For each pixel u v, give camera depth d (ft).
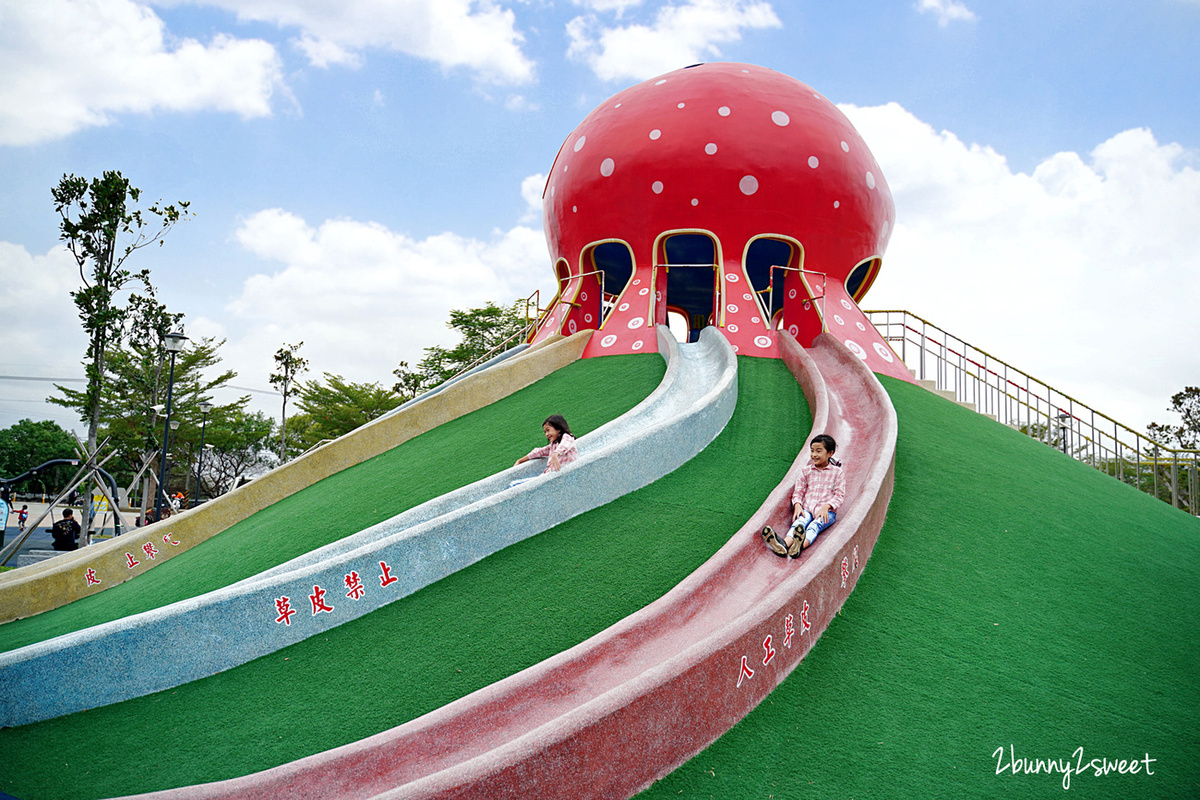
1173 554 32.91
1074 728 19.31
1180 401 185.16
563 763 15.33
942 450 40.45
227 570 36.17
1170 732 19.52
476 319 150.82
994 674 21.38
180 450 177.06
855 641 22.26
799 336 59.67
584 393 49.93
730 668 18.51
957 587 26.32
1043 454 45.37
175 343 79.92
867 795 16.34
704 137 59.36
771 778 16.79
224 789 17.46
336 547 30.99
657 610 22.15
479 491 33.55
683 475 34.78
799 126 60.59
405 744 18.08
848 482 32.73
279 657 24.97
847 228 61.93
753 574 25.05
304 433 178.91
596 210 63.77
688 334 97.19
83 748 21.54
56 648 23.85
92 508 97.71
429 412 51.55
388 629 25.17
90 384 87.86
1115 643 24.09
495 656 22.75
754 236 59.77
